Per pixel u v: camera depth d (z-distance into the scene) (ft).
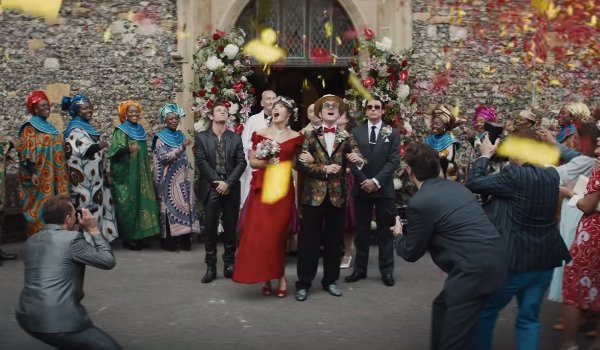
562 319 14.70
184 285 19.35
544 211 11.57
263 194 17.62
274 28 29.40
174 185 24.94
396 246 12.00
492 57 28.12
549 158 12.82
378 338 14.53
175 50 28.37
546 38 27.66
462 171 26.35
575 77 27.81
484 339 11.90
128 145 24.88
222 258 22.50
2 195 23.24
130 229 24.86
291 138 17.97
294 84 35.96
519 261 11.48
